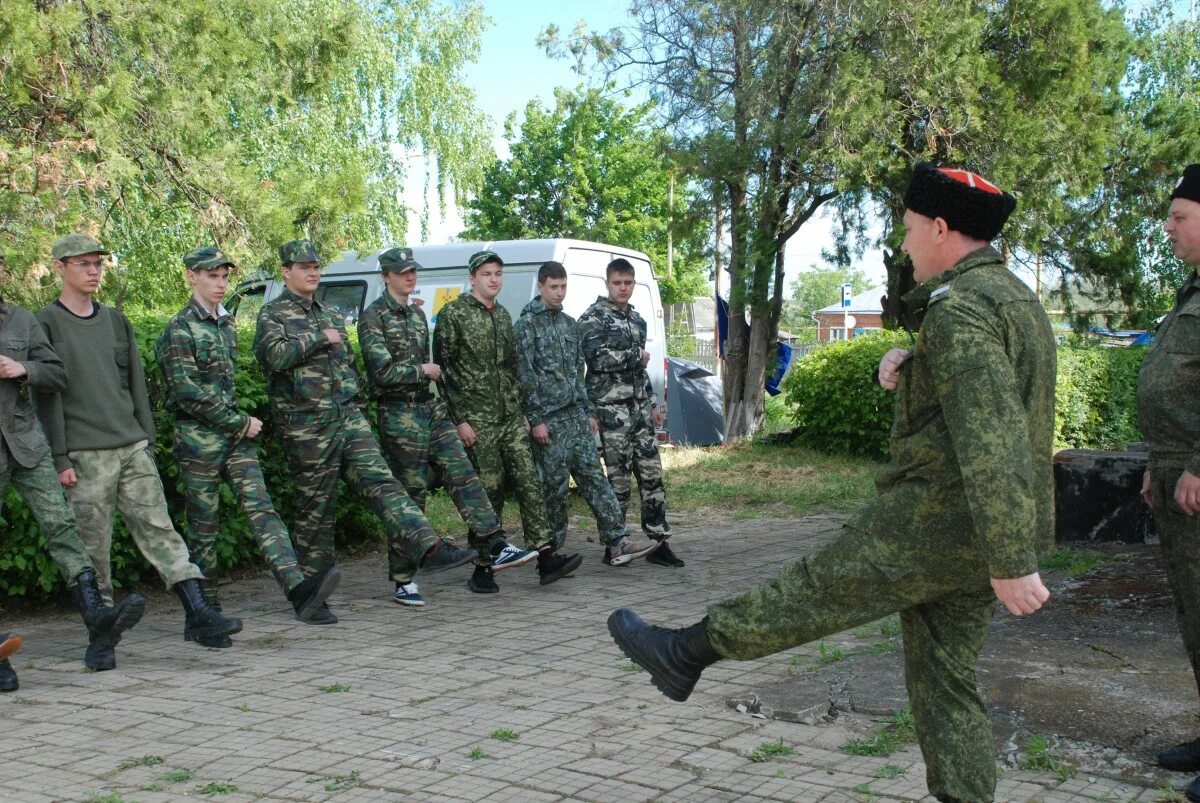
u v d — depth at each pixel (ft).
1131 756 12.68
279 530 19.94
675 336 119.34
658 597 22.95
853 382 48.67
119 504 18.93
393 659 17.99
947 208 9.34
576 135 141.90
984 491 8.43
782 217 55.88
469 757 13.17
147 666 17.66
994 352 8.63
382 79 86.07
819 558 9.65
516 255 40.27
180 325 19.63
